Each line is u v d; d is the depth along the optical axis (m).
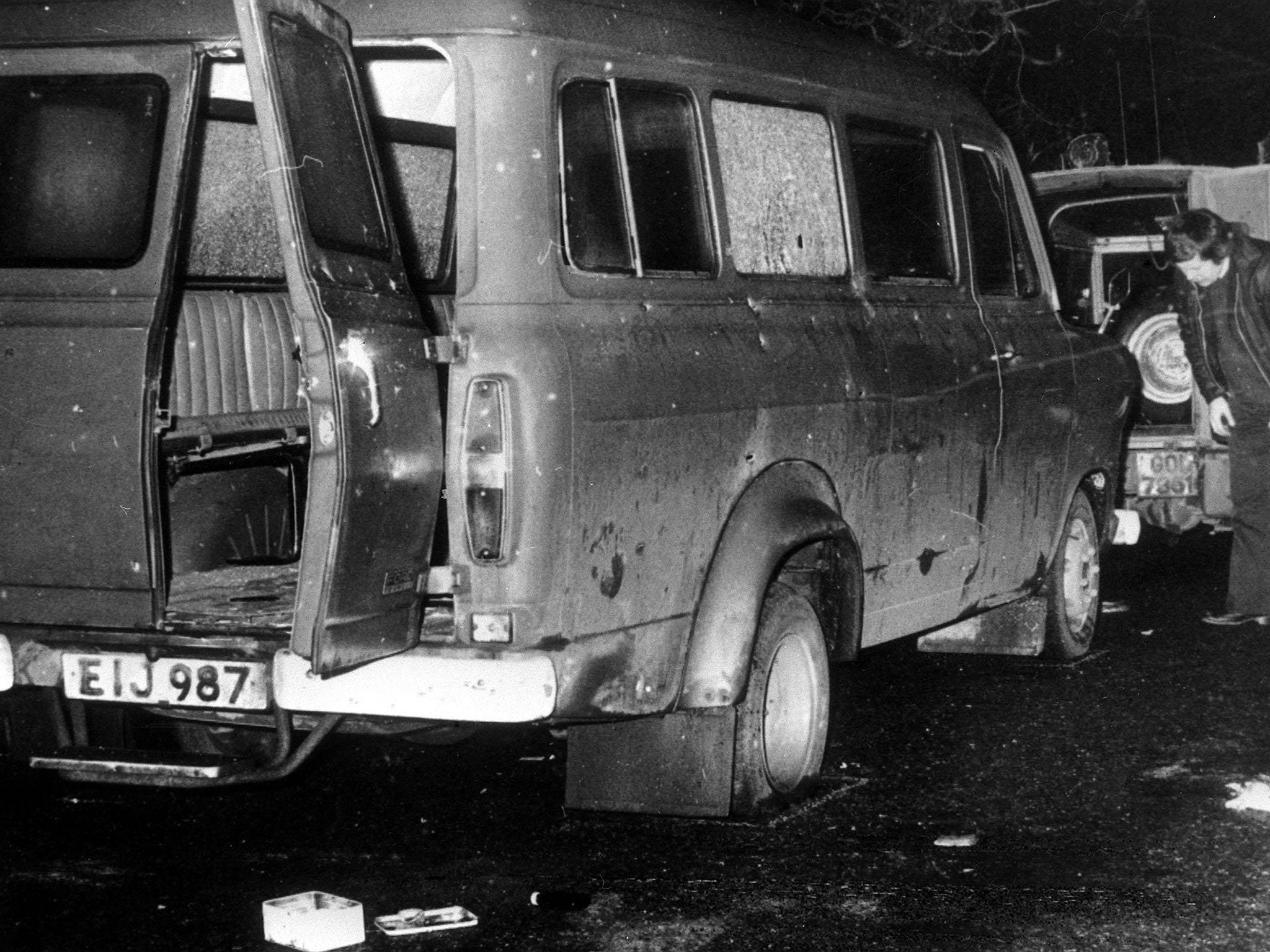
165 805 5.64
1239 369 8.34
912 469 6.01
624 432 4.55
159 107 4.78
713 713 5.00
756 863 4.99
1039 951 4.26
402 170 7.00
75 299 4.70
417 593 4.42
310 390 4.10
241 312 6.35
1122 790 5.74
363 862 5.02
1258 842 5.15
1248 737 6.43
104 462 4.62
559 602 4.41
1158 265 10.76
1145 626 8.66
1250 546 8.56
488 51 4.43
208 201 6.46
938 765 6.10
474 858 5.06
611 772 5.05
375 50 4.92
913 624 6.21
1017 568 7.08
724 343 5.02
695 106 5.09
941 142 6.54
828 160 5.77
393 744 6.44
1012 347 6.83
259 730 5.55
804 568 5.59
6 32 4.90
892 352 5.88
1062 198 10.66
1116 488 8.08
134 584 4.62
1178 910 4.55
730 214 5.21
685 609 4.90
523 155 4.42
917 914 4.53
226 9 4.75
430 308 6.84
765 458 5.15
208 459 5.70
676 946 4.31
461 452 4.35
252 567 5.79
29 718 5.02
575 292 4.52
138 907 4.62
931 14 16.50
